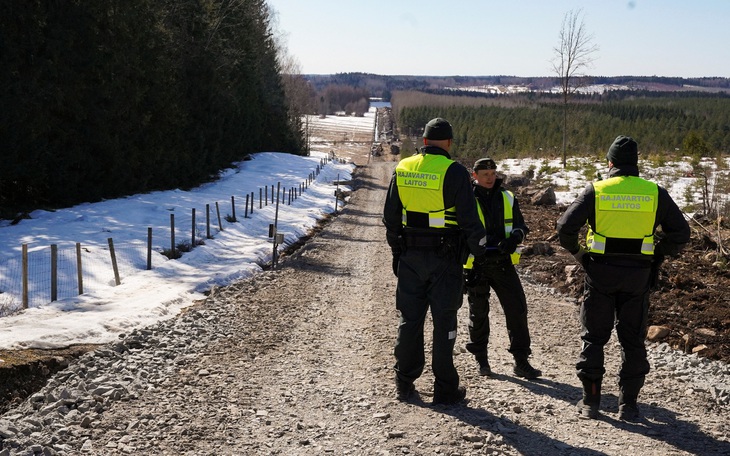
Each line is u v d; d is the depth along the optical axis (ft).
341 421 15.97
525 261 47.06
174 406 17.04
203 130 137.80
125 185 101.76
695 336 25.94
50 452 13.58
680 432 15.28
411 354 16.97
